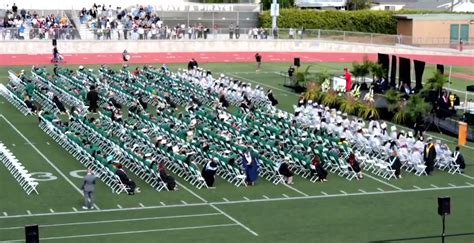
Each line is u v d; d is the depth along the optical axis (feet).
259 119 231.91
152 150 200.23
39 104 258.98
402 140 201.98
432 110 236.43
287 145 204.03
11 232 150.51
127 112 250.98
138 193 175.52
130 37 381.40
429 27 426.92
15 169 188.44
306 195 176.76
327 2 506.07
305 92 273.54
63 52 370.12
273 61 368.48
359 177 189.26
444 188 183.42
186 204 169.07
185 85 273.95
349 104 251.60
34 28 368.27
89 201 164.76
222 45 392.68
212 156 189.16
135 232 151.84
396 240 146.30
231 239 148.97
